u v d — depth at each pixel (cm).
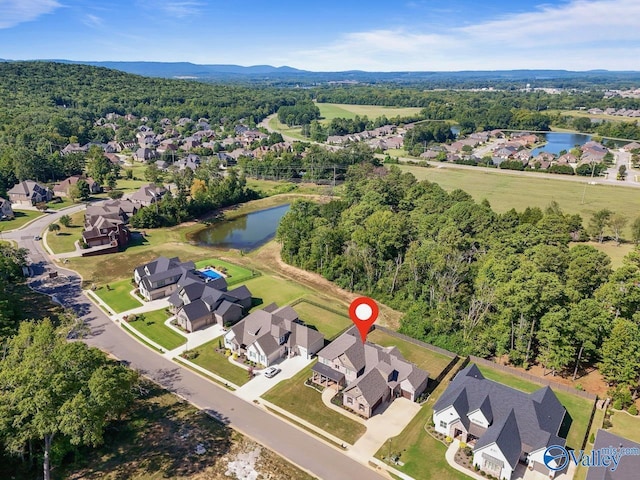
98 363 4641
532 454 4659
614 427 5406
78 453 4641
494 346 6944
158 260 9269
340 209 12912
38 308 7900
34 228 12300
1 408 3878
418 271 8800
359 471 4650
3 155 17000
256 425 5266
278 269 10531
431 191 13375
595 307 6228
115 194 15388
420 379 5872
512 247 8956
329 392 5941
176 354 6725
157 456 4706
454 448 5003
